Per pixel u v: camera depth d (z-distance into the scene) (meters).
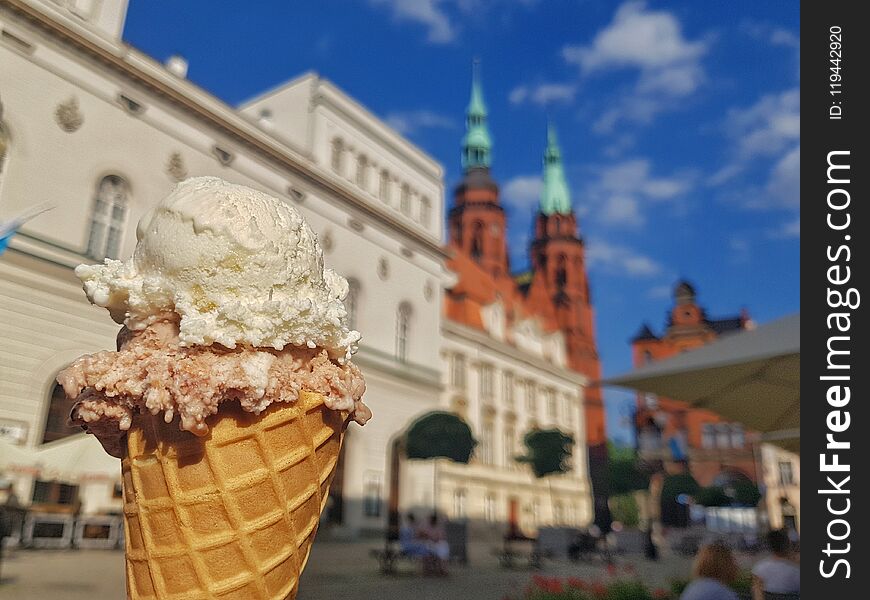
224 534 1.50
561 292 51.97
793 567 4.81
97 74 15.02
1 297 12.32
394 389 23.97
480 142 48.19
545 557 18.81
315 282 1.76
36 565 10.51
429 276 27.61
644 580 12.20
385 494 22.38
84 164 14.33
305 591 10.01
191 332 1.47
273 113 24.56
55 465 11.05
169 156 16.58
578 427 39.91
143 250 1.63
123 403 1.45
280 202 1.79
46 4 13.91
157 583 1.50
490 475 30.19
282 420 1.53
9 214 12.62
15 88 13.18
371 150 25.77
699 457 48.09
